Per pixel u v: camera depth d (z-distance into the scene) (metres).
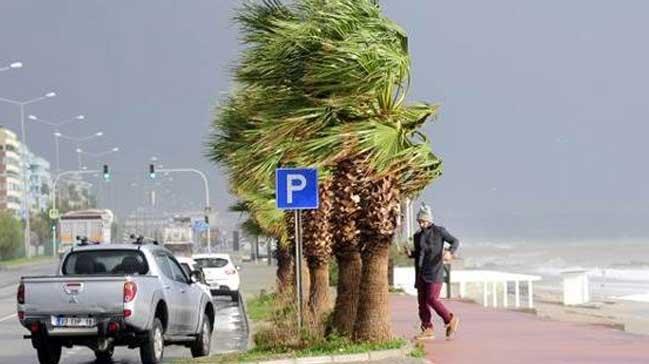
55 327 25.88
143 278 26.34
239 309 54.31
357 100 23.12
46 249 184.25
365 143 23.00
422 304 28.09
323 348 24.97
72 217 100.81
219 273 60.50
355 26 23.11
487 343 26.92
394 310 41.78
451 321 27.88
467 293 57.53
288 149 24.05
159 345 26.75
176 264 29.50
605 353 24.27
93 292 25.78
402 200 25.70
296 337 26.52
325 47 22.61
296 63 23.34
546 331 30.17
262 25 24.17
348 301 26.52
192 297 29.09
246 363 24.08
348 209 25.89
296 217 26.59
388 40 23.36
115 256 27.86
